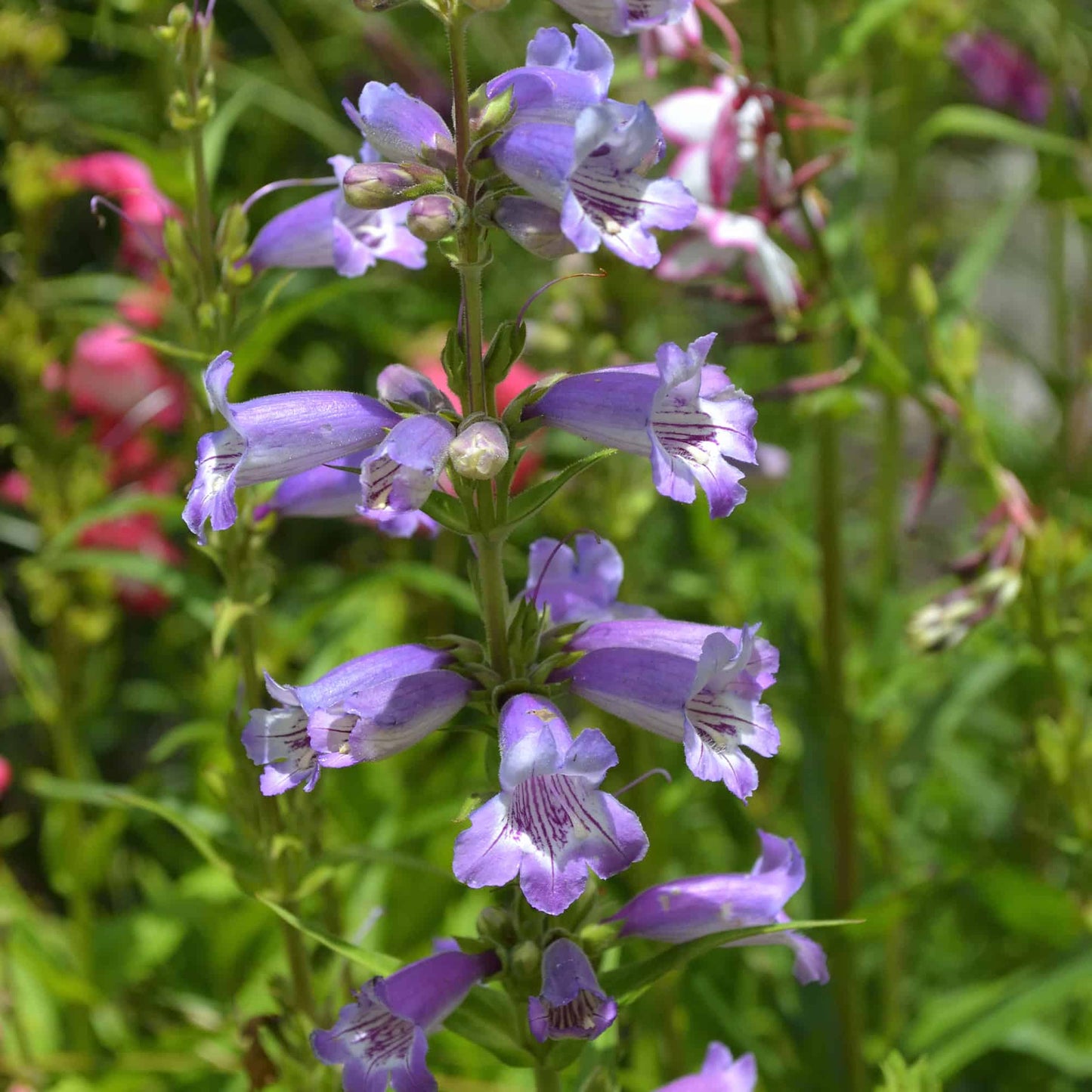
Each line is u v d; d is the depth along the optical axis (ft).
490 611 2.01
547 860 1.91
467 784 3.05
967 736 3.41
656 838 2.70
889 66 3.04
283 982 2.31
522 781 1.92
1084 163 3.17
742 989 2.96
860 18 2.51
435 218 1.94
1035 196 2.75
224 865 2.27
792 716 2.81
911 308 2.89
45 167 2.94
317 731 1.98
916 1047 2.48
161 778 3.50
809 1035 2.65
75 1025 2.87
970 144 4.60
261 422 1.98
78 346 3.08
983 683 2.71
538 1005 1.99
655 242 1.92
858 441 4.57
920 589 3.62
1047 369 3.13
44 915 3.58
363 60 4.10
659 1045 2.78
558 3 1.95
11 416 3.89
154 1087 2.73
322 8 3.88
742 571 3.34
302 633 2.51
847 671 2.74
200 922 2.99
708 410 1.97
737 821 2.92
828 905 2.69
